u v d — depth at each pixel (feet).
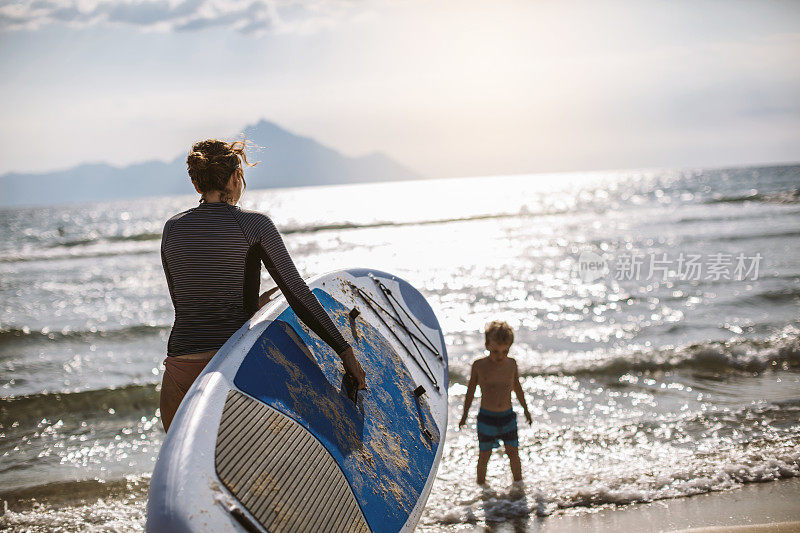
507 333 14.75
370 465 8.33
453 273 55.06
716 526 12.22
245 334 7.76
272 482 6.49
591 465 15.49
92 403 22.15
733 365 23.62
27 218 258.98
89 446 18.52
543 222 104.17
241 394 7.02
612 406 19.94
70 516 13.96
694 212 104.68
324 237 92.43
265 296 9.45
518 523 12.81
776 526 11.99
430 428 10.63
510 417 14.93
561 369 23.77
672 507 13.20
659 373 23.27
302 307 7.75
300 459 7.08
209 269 7.62
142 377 26.66
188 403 6.56
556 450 16.55
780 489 13.79
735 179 235.20
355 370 8.36
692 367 23.62
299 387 7.94
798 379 21.97
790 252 54.60
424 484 9.33
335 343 8.04
